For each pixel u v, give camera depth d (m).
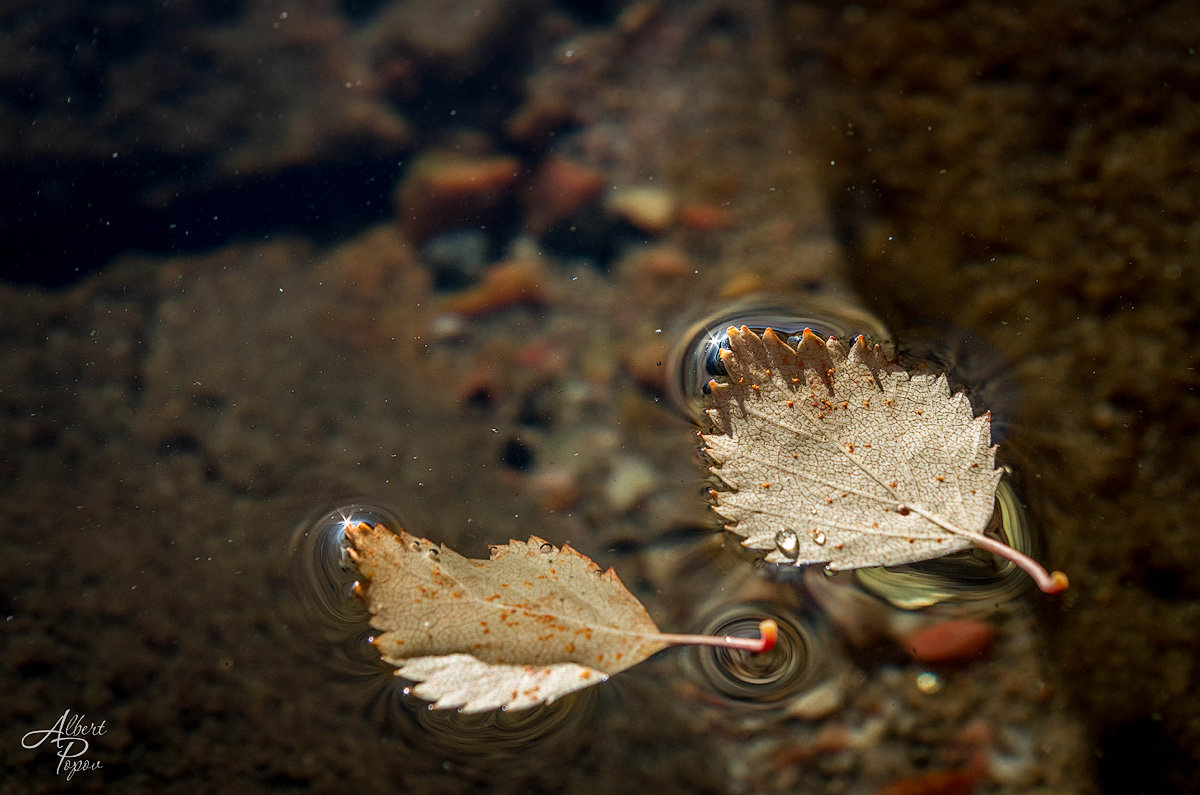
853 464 0.23
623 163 0.28
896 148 0.26
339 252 0.27
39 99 0.30
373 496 0.25
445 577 0.23
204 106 0.30
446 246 0.27
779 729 0.23
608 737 0.23
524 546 0.23
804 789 0.22
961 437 0.23
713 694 0.23
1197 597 0.23
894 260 0.25
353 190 0.28
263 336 0.27
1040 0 0.26
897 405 0.23
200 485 0.25
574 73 0.29
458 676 0.22
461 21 0.30
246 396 0.26
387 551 0.23
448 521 0.24
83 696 0.24
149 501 0.25
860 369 0.23
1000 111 0.26
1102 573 0.23
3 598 0.24
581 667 0.22
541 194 0.28
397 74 0.30
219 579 0.24
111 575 0.24
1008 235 0.25
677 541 0.24
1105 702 0.22
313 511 0.25
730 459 0.23
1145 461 0.23
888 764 0.22
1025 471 0.23
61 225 0.28
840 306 0.25
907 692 0.23
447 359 0.26
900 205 0.26
